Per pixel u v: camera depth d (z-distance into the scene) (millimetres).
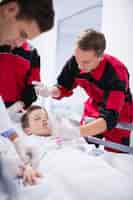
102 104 1643
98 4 3078
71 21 3477
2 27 917
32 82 1776
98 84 1721
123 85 1585
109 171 1284
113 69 1646
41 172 1197
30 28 899
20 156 1148
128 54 2512
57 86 1983
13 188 1095
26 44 1714
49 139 1633
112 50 2699
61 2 3480
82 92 3061
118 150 1780
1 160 1186
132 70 2451
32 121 1726
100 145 1878
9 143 1151
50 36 3596
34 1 869
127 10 2561
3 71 1632
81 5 3311
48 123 1754
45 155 1396
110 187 1153
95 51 1529
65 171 1244
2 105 1149
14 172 1146
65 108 3219
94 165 1319
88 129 1548
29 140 1462
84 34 1566
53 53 3629
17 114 1768
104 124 1469
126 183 1194
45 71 3725
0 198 1029
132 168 1414
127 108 1832
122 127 1834
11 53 1635
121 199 1115
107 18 2791
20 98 1779
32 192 1068
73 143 1661
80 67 1639
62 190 1107
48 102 3129
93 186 1151
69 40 3496
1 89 1671
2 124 1135
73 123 1862
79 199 1084
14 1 872
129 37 2525
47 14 891
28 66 1695
